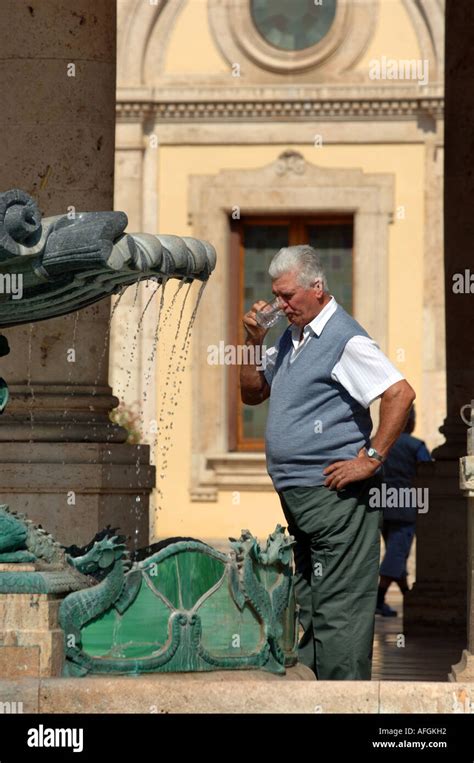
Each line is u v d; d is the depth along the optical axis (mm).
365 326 57438
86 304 19469
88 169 27422
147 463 28125
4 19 27250
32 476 26828
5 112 27312
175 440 57094
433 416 56906
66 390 27578
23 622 18234
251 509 57094
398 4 57500
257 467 56969
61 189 27297
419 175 57531
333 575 20281
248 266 58375
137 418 50344
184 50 58375
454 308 35000
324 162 57906
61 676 18422
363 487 20312
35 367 27609
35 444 27016
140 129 58312
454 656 29125
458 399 35125
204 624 19297
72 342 27641
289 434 20406
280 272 20328
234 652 19469
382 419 20078
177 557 19172
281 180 58031
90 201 27422
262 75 58062
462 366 35000
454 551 34438
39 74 27250
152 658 18797
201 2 58312
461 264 34875
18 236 17578
